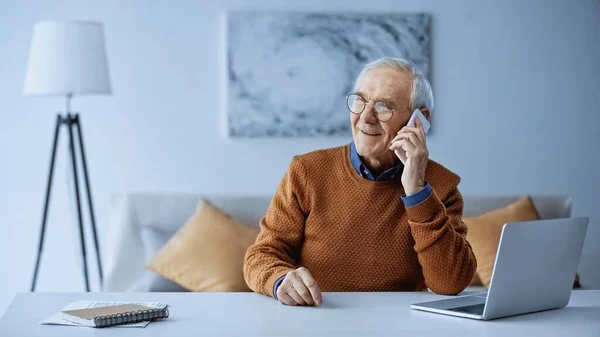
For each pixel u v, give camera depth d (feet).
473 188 14.87
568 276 6.04
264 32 14.25
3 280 14.11
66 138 14.14
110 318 5.27
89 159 14.16
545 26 14.84
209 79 14.32
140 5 14.15
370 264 7.06
